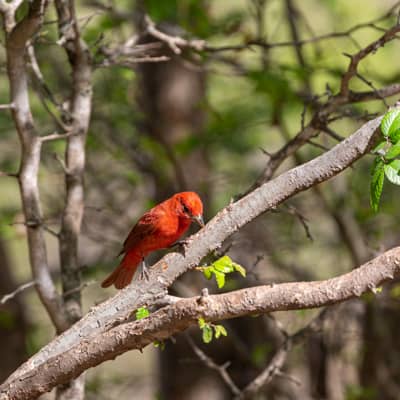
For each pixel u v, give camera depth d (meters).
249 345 15.35
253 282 14.60
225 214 5.96
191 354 15.88
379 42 7.86
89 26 13.79
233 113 15.44
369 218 13.94
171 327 5.37
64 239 8.82
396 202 15.42
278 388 14.15
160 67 16.16
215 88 18.27
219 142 16.53
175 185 15.55
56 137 8.52
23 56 7.86
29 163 8.27
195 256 6.04
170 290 13.26
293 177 5.75
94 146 14.20
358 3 18.31
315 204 16.41
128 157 15.49
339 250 15.70
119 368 19.92
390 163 5.30
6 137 15.80
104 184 15.73
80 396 8.23
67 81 14.91
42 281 8.26
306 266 15.79
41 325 16.83
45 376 5.85
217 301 5.20
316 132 8.65
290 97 12.61
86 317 6.30
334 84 14.80
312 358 14.36
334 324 13.34
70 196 8.97
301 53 13.09
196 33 13.84
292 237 15.79
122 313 6.23
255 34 14.70
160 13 13.52
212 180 15.69
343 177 14.84
